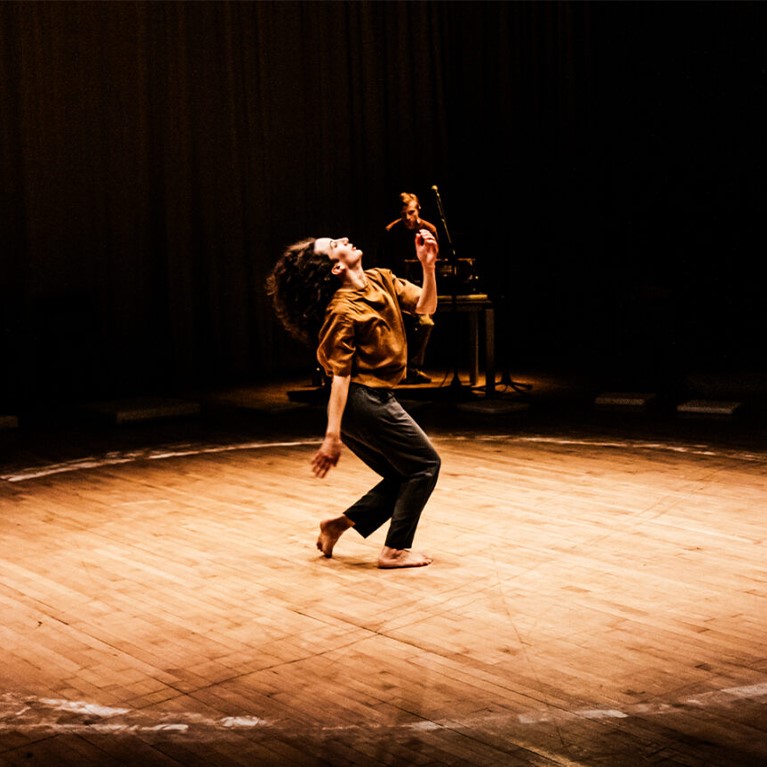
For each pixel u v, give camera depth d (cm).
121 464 602
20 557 427
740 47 993
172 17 888
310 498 516
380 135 998
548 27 1043
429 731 269
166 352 915
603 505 487
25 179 837
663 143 1027
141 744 266
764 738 261
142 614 359
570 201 1041
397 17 995
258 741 266
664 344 929
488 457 596
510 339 1040
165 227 903
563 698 285
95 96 861
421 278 796
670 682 294
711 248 1020
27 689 301
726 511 471
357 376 385
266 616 353
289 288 388
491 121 1038
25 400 835
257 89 937
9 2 818
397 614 351
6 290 836
